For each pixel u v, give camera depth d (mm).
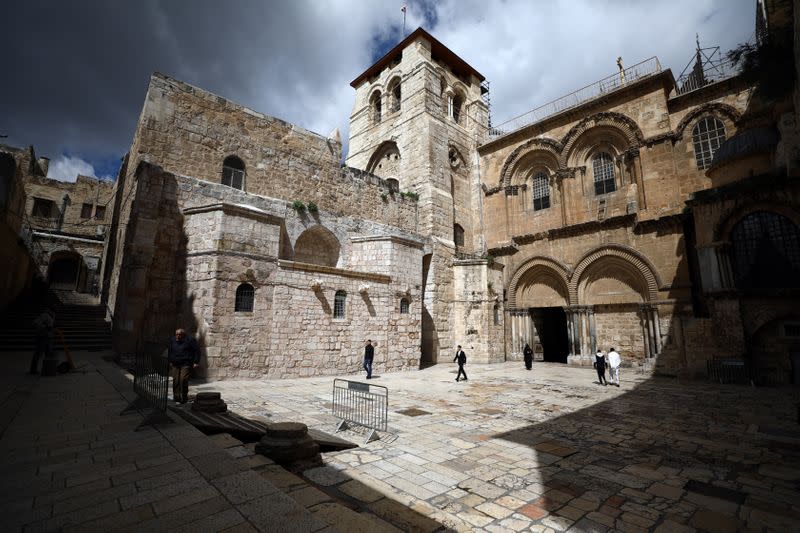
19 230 22000
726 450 8031
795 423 10336
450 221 28969
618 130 24547
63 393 9062
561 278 26266
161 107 17297
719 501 5648
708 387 16766
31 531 3299
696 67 25234
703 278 19031
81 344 17000
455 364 25516
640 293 22969
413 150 29625
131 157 19672
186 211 16562
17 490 4168
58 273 33656
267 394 12484
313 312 17609
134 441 5945
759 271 17812
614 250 23688
